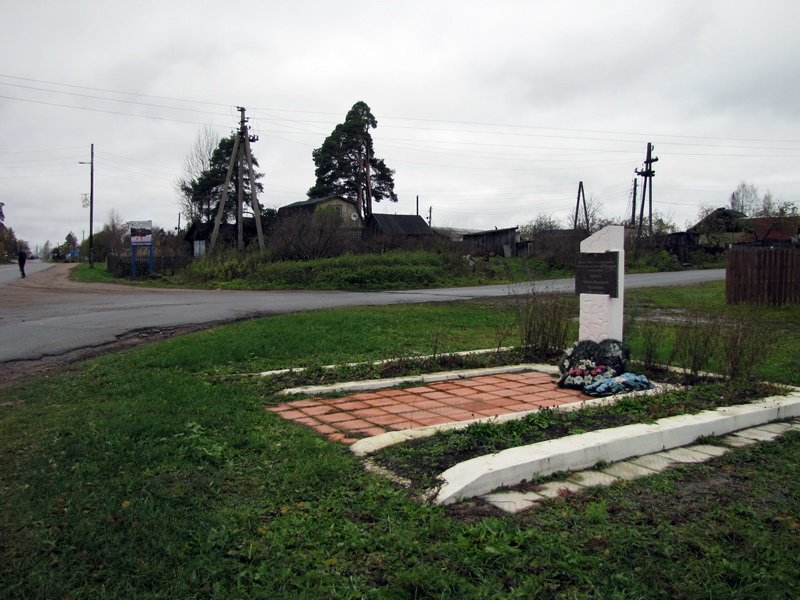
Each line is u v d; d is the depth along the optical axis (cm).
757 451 469
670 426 484
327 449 444
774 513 345
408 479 387
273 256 2911
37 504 325
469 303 1719
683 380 700
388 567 274
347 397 647
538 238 4328
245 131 3138
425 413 575
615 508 350
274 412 571
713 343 738
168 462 397
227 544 289
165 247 4406
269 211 4366
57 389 618
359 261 2783
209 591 251
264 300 1792
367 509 336
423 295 2120
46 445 422
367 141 5012
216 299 1822
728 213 4681
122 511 315
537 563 277
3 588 247
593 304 743
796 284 1708
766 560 287
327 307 1552
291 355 866
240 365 792
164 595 246
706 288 2280
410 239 3441
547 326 900
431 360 811
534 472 394
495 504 354
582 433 468
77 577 257
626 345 724
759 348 712
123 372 702
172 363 768
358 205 4828
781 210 4191
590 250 752
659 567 278
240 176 3178
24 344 912
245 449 437
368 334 1047
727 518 333
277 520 317
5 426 474
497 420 506
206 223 4466
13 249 8756
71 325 1143
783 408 572
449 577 262
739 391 624
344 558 283
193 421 490
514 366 826
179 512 320
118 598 244
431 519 320
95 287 2475
